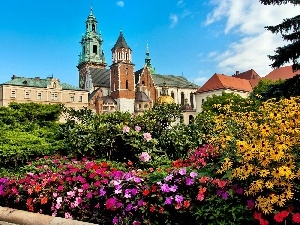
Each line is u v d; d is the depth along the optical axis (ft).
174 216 12.99
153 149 24.21
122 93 255.91
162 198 13.25
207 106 147.64
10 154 26.55
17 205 17.43
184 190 13.26
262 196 11.41
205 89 229.66
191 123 27.73
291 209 10.77
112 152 25.20
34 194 16.84
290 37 60.29
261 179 11.33
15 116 43.34
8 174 23.75
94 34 341.82
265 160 11.36
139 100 253.85
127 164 22.33
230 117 26.45
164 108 27.84
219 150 17.62
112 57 269.44
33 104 46.75
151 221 13.24
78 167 18.45
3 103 214.90
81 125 26.37
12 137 29.81
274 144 12.00
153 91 283.79
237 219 11.35
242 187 12.15
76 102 245.24
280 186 11.25
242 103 35.19
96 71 308.60
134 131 24.53
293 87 57.41
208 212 11.99
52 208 16.01
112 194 14.75
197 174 14.02
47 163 23.79
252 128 16.84
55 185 16.94
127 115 26.76
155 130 26.84
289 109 18.15
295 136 12.93
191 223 12.71
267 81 154.51
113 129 24.59
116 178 15.61
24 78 230.68
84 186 15.83
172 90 297.94
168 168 18.38
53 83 236.43
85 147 24.94
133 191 13.89
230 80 231.91
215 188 12.64
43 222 13.56
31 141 28.96
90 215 15.26
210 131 26.58
